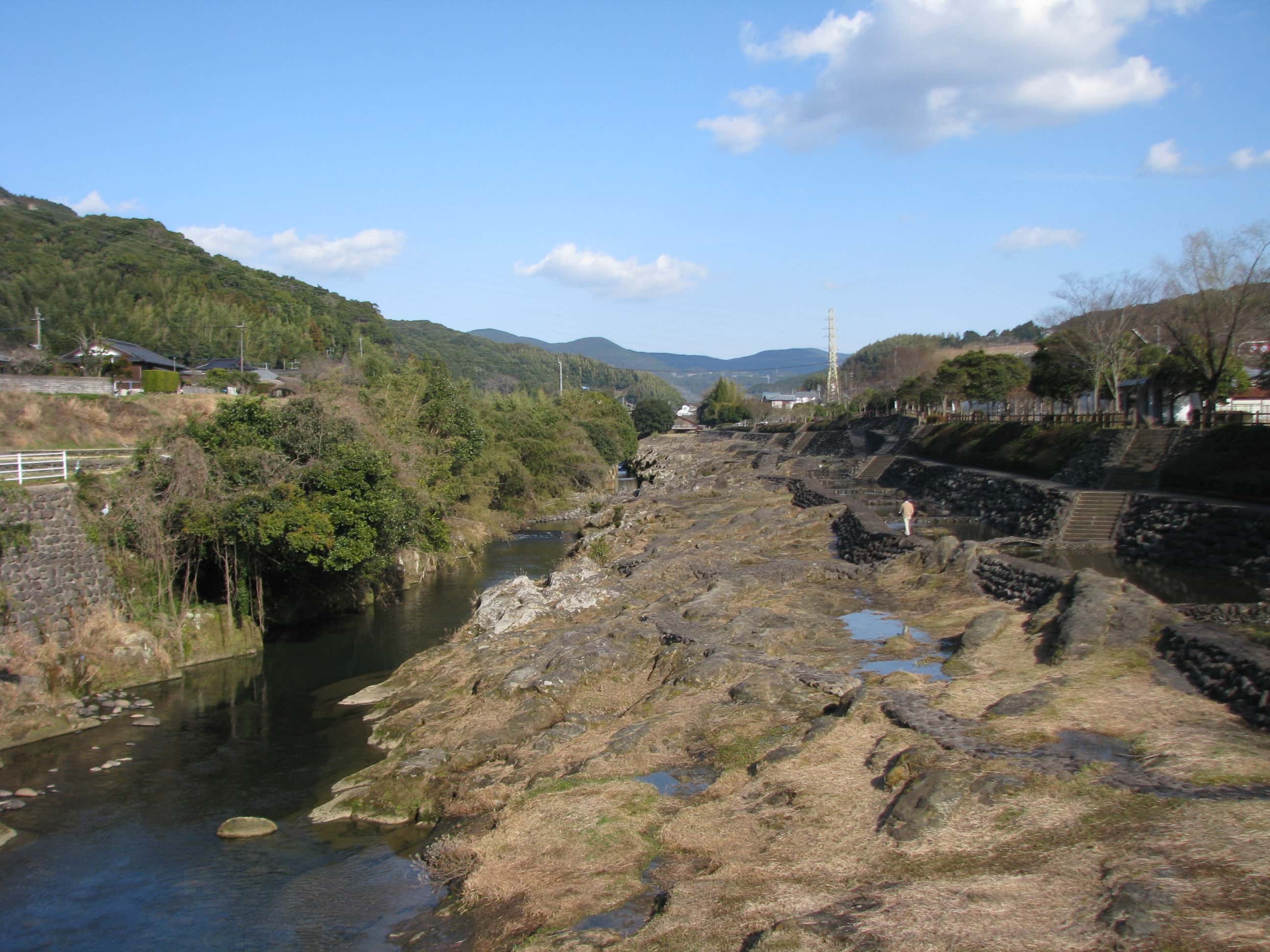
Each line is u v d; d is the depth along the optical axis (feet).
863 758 46.39
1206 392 132.67
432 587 125.59
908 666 63.52
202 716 72.95
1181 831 34.30
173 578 91.20
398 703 72.28
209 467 90.79
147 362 218.38
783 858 38.04
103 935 41.37
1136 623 60.44
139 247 409.28
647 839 42.55
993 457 178.29
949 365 256.73
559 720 61.46
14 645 72.79
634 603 91.20
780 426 434.71
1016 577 80.79
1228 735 43.39
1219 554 91.91
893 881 34.60
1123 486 123.75
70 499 84.17
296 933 40.47
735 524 141.49
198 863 48.19
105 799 57.06
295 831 51.96
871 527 119.14
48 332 259.19
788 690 58.65
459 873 43.57
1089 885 32.01
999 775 40.52
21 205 503.61
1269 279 132.98
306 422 99.25
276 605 103.76
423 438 145.28
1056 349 179.32
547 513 209.15
